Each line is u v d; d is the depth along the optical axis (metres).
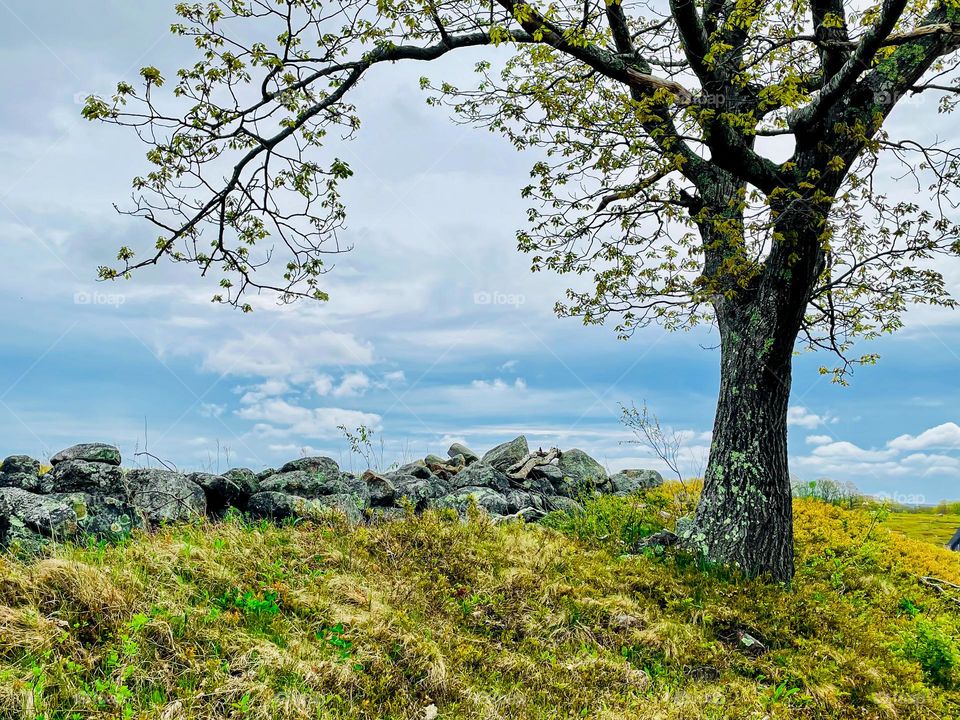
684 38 7.73
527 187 9.38
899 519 17.61
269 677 5.04
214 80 7.79
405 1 7.56
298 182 8.42
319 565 7.21
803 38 7.68
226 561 6.59
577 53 7.47
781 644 7.35
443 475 13.48
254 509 9.05
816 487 15.65
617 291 9.60
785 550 9.02
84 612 5.11
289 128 8.40
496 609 7.18
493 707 5.55
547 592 7.64
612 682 6.23
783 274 8.95
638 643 6.99
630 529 10.53
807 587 8.77
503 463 14.18
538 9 7.11
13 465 8.20
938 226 8.32
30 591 5.17
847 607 8.59
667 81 7.82
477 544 8.61
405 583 7.33
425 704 5.41
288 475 10.00
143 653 4.88
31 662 4.53
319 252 9.02
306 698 4.96
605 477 14.65
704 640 7.21
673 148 9.41
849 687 6.55
